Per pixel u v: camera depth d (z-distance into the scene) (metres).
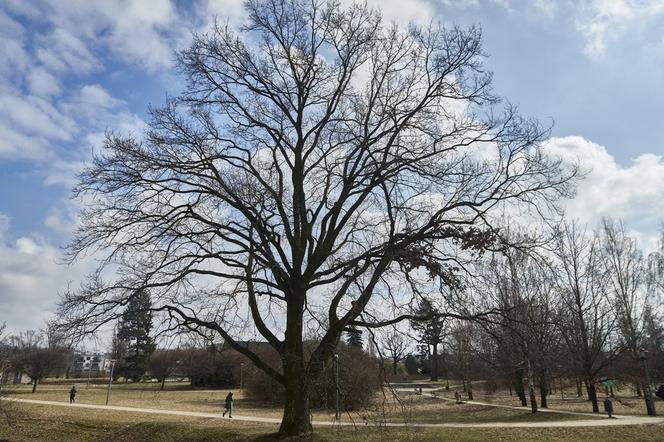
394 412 26.39
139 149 20.19
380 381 19.30
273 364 31.88
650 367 54.94
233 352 48.81
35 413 34.62
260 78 22.64
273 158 24.09
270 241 21.39
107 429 30.70
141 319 20.33
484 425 28.36
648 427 25.88
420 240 19.77
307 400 22.78
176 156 20.91
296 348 22.45
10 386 69.19
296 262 22.59
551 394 68.00
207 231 21.06
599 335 39.53
